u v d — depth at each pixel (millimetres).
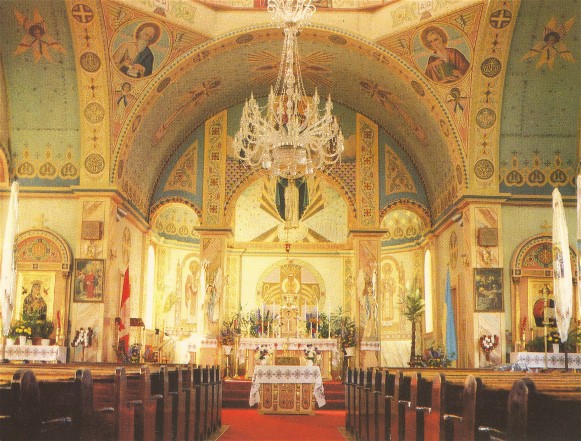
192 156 24719
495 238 19516
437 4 18594
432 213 24312
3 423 5414
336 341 22219
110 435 7004
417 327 27234
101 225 19328
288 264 28641
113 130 19547
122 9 18000
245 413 18359
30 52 18672
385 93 22297
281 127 16281
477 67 19188
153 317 26328
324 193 28594
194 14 19281
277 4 15977
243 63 21922
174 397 10266
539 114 19906
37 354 17078
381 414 10352
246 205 28812
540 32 18281
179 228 27500
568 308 15102
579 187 13469
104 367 10875
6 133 19609
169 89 20641
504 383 7055
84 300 19031
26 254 19359
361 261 24188
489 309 19281
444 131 20266
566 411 4746
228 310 27922
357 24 19891
